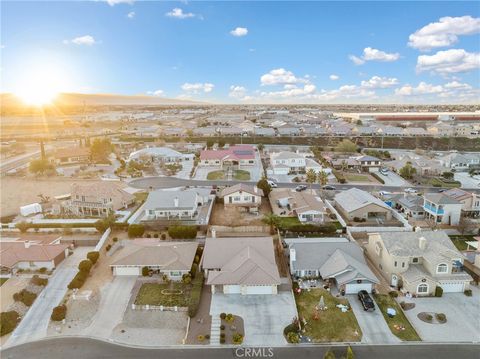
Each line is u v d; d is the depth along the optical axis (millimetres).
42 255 55000
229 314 42594
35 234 67000
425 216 73938
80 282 49875
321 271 50375
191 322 42094
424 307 44719
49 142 173500
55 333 41062
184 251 54906
